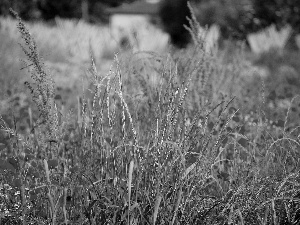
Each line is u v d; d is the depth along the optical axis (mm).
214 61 5879
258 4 29719
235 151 4215
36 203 3820
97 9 50625
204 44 5250
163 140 3686
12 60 11172
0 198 3982
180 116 4395
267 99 7801
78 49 20859
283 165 4051
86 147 4047
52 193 3689
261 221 3662
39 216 3760
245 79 8336
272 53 22016
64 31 22625
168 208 3537
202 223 3588
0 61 10773
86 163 3895
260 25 29406
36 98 3840
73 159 4316
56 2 43938
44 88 3811
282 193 3746
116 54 4023
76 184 3732
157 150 3650
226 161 4730
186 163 3775
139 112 4660
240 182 4035
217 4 29656
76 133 4844
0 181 4098
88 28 23625
